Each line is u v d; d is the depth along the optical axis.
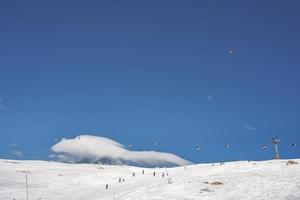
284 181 59.28
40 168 129.62
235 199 51.62
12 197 74.69
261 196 51.84
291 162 74.44
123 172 115.88
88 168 134.00
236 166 81.12
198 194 55.97
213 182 61.50
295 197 50.09
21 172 110.06
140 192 62.19
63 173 115.19
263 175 64.94
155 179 81.38
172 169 105.38
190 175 77.00
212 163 102.06
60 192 80.50
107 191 74.50
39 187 89.44
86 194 74.25
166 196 56.66
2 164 132.12
